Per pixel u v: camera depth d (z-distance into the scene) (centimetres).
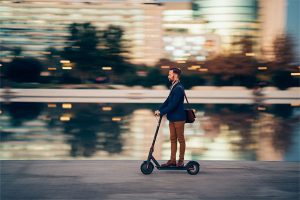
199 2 11075
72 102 4453
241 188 736
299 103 4678
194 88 7294
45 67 8994
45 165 897
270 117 2895
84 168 872
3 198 664
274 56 9019
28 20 10919
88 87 7625
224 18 10875
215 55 9031
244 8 10762
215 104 4328
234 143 1717
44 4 11012
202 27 10912
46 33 10938
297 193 709
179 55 10650
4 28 10800
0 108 3581
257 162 955
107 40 9150
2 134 1977
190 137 1889
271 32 10444
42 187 727
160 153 1423
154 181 775
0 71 8631
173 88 827
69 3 11175
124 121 2544
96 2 11406
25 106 3838
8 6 10856
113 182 765
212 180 788
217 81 8412
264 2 10731
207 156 1406
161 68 8556
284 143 1723
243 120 2670
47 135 1942
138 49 10925
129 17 11219
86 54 9038
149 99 5044
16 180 773
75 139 1811
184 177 809
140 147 1575
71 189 717
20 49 10819
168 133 2003
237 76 8475
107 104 4156
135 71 8612
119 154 1416
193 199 670
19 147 1588
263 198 680
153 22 11012
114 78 8931
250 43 9412
